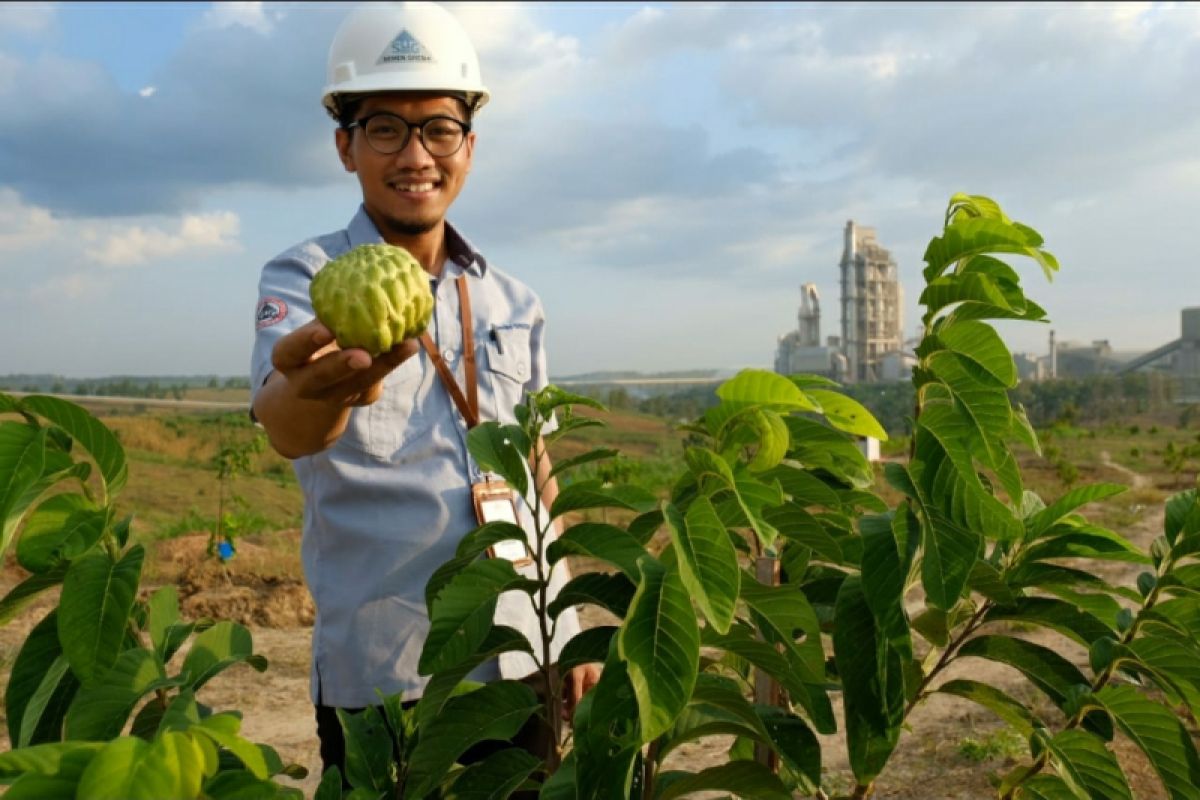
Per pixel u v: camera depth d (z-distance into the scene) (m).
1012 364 1.90
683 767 4.68
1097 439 59.12
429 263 2.67
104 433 1.82
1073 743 2.07
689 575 1.52
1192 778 2.01
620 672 1.62
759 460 1.83
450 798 1.93
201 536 13.16
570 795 1.71
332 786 1.96
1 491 1.66
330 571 2.48
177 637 1.97
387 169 2.46
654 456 30.78
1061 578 2.17
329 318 1.74
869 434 2.03
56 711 1.84
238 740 1.07
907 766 4.61
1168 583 2.13
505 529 1.92
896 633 1.81
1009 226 1.86
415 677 2.45
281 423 2.02
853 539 2.22
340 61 2.46
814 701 1.88
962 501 1.93
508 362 2.73
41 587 1.85
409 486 2.45
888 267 197.00
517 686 1.93
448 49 2.45
